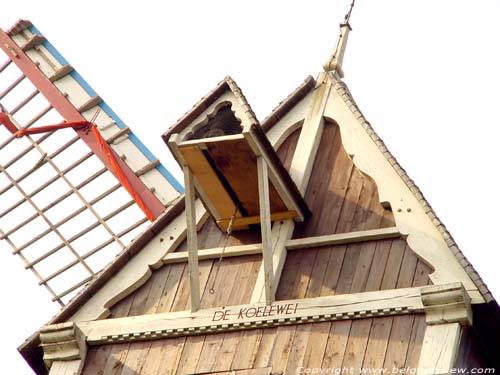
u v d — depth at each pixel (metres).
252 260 26.88
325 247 26.45
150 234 27.52
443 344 24.45
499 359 25.91
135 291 27.22
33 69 36.41
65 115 35.47
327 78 28.22
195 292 26.33
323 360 25.05
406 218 26.02
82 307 27.19
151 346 26.38
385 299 25.23
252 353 25.52
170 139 26.44
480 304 24.66
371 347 24.92
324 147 27.64
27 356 27.19
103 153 34.31
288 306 25.72
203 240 27.33
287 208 26.77
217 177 26.69
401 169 26.52
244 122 26.16
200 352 25.91
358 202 26.77
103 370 26.38
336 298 25.55
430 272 25.44
